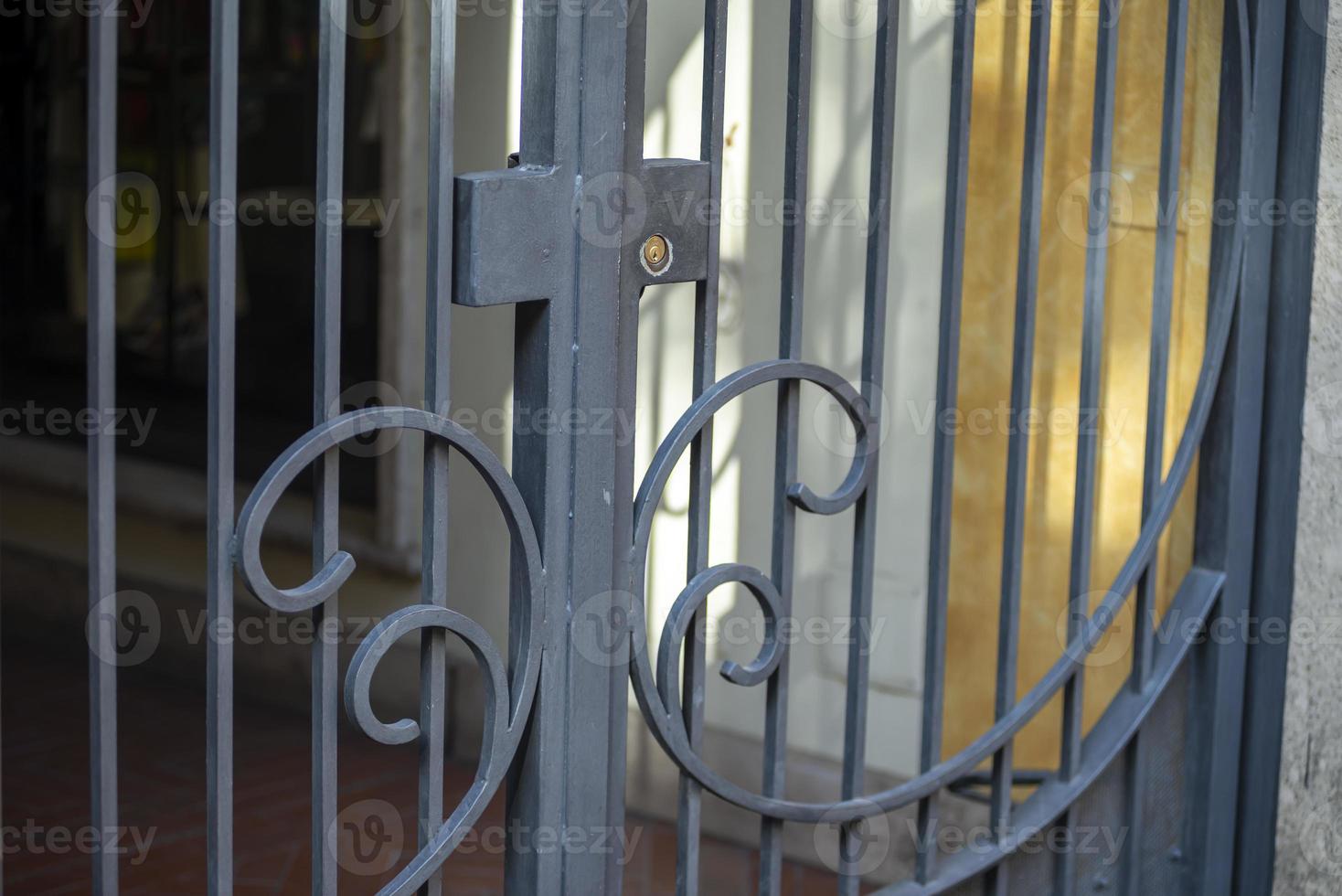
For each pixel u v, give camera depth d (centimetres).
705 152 162
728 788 173
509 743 154
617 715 163
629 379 159
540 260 148
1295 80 222
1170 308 218
